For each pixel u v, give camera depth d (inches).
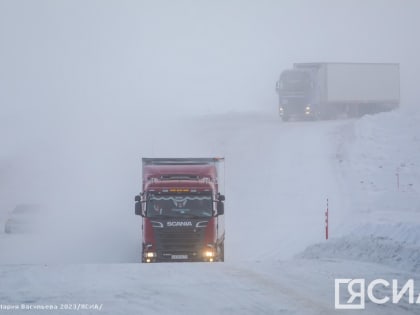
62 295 1750.7
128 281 1963.6
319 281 1948.8
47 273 2138.3
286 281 1950.1
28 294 1768.0
